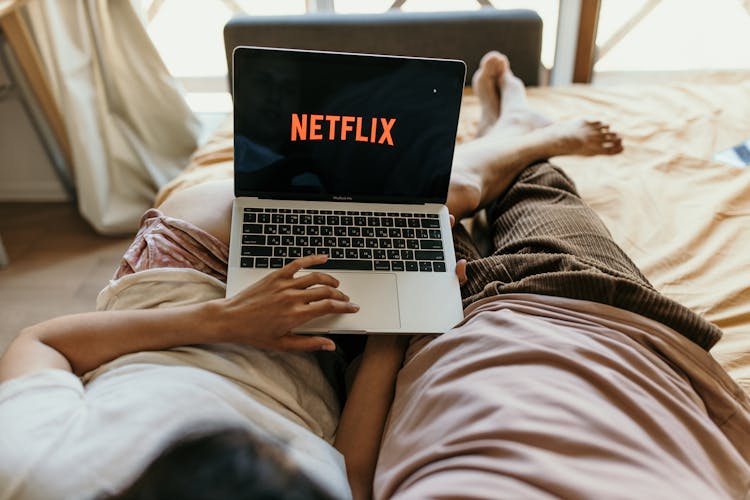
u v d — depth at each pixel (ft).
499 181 3.30
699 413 1.76
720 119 4.27
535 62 5.32
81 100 5.05
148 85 5.43
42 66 5.21
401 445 1.84
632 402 1.67
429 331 2.26
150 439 1.47
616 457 1.48
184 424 1.53
